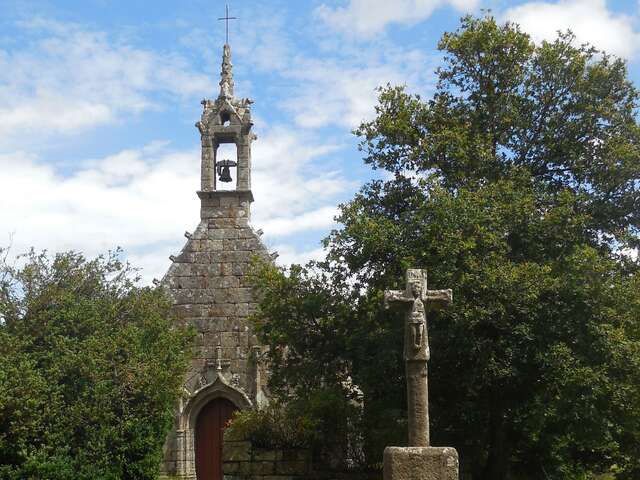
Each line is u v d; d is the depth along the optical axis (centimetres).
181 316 3394
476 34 2636
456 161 2541
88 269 2964
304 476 2572
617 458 2738
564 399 2122
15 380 2394
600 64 2636
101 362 2625
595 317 2211
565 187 2641
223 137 3638
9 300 2736
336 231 2498
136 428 2703
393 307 1644
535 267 2177
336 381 2600
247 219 3522
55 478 2425
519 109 2645
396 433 2295
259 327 2703
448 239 2214
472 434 2492
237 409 3306
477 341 2206
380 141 2620
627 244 2555
